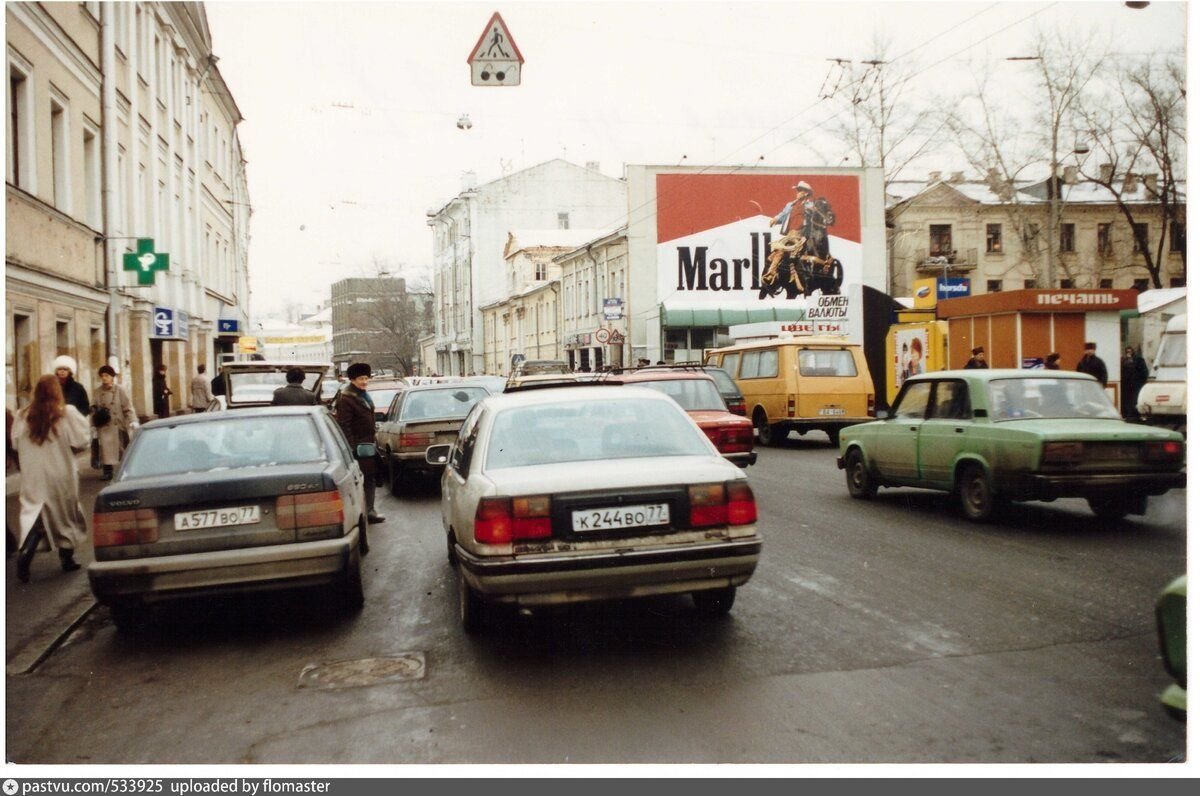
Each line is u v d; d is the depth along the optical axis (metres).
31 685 5.46
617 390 6.67
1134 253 39.59
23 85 15.44
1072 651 5.39
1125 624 5.89
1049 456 8.73
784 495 12.09
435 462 8.20
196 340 31.89
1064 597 6.59
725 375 18.84
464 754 4.21
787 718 4.48
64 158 17.45
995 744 4.14
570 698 4.84
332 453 6.98
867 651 5.47
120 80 21.59
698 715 4.55
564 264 53.66
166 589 6.02
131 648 6.18
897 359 23.06
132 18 22.50
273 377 20.55
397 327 84.25
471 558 5.41
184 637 6.39
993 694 4.73
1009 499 9.25
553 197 72.00
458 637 6.05
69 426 8.41
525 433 6.11
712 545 5.41
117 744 4.52
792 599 6.68
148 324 24.12
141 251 19.30
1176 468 8.84
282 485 6.27
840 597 6.71
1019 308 18.81
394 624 6.45
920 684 4.90
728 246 42.62
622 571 5.31
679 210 42.47
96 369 18.75
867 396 19.56
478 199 71.00
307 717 4.75
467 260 73.50
